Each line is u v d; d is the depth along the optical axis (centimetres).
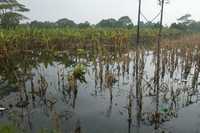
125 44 2564
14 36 2498
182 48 2570
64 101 1245
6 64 1805
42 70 1880
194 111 1122
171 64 1933
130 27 4819
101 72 1505
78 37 3111
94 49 2405
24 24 5150
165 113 1093
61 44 2916
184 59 2173
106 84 1460
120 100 1267
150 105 1178
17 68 1759
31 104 1203
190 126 981
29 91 1384
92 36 3056
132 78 1686
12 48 2209
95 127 974
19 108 1155
